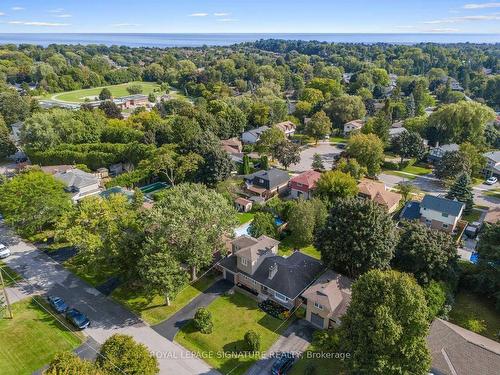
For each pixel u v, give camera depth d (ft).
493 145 349.00
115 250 142.10
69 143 305.73
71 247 183.11
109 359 97.55
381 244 140.77
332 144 382.42
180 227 137.59
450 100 568.00
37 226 187.73
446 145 322.14
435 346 112.47
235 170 283.59
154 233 140.77
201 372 115.03
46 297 147.23
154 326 133.39
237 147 344.69
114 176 286.05
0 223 203.62
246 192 250.57
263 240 162.91
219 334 129.90
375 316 97.71
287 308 141.69
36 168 260.62
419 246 145.38
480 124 330.54
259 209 226.58
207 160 253.03
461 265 160.45
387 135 349.00
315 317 134.92
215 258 168.14
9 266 167.12
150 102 588.09
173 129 303.68
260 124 409.49
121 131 309.42
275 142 321.52
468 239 200.44
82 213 161.07
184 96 647.97
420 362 95.86
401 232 160.97
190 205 145.07
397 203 231.50
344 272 152.15
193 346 124.98
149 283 133.18
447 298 138.51
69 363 92.43
